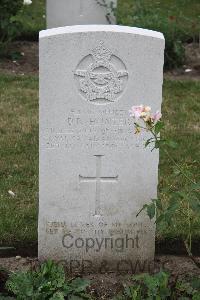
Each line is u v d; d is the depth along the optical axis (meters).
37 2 13.09
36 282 4.88
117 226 5.18
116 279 5.17
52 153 4.98
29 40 11.00
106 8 9.73
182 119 8.20
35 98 8.70
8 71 9.70
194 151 7.34
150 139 4.77
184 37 11.07
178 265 5.37
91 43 4.79
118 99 4.91
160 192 6.39
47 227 5.14
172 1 13.59
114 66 4.85
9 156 7.12
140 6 10.56
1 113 8.21
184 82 9.29
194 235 5.68
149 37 4.80
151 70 4.87
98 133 4.97
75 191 5.07
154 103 4.93
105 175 5.06
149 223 5.18
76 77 4.85
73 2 9.62
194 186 4.78
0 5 9.86
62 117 4.91
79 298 4.81
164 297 4.80
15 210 6.01
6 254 5.48
